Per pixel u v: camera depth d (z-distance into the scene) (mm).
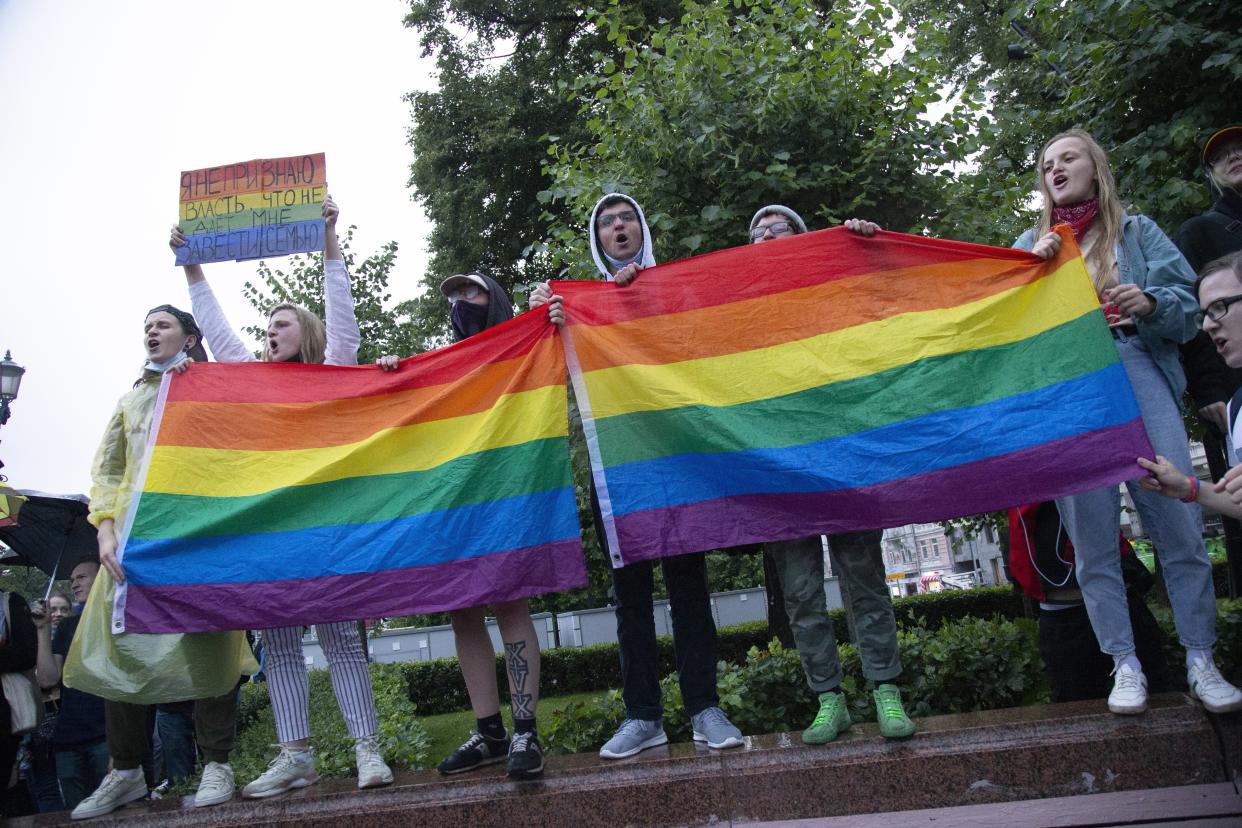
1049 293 3443
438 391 3893
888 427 3459
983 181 7488
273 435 3865
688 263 3850
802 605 3350
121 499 3811
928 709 4512
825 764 3084
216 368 3957
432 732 10859
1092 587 3215
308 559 3631
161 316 4090
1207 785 2848
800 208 6984
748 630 14609
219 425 3859
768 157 6840
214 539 3668
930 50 7254
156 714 5543
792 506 3426
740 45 7367
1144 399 3301
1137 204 6184
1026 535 3934
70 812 3762
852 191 6949
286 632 3727
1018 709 3279
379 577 3588
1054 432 3268
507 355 3873
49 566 5695
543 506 3613
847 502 3377
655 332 3771
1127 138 6848
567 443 3686
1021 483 3252
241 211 4168
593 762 3371
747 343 3707
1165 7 6238
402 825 3293
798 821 3043
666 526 3492
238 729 9234
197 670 3646
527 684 3418
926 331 3564
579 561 3547
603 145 7316
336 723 6980
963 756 3004
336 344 4129
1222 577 12633
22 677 4652
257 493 3744
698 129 6777
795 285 3756
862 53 7168
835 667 3318
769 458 3494
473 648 3664
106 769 5191
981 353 3475
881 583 3357
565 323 3814
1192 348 3664
